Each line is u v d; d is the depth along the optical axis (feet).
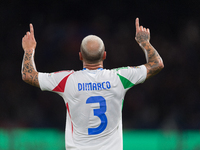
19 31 224.53
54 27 224.12
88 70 34.73
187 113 195.52
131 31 225.35
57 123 190.19
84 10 226.58
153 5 228.43
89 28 225.76
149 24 229.04
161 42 224.94
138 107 192.85
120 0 228.84
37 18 225.97
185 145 121.49
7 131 133.80
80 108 33.91
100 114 33.68
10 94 203.21
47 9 226.38
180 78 208.74
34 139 119.34
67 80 34.32
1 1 223.71
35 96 198.59
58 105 194.49
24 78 34.76
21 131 135.74
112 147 33.88
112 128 34.22
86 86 33.94
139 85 198.90
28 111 195.42
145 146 120.37
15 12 224.74
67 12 227.40
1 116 194.39
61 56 215.72
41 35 222.07
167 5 228.63
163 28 228.22
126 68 35.32
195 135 134.00
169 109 196.85
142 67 35.29
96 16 228.63
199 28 225.76
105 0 229.04
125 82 34.55
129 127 185.06
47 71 213.25
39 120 191.62
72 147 34.30
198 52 218.79
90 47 34.19
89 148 33.68
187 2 225.97
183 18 227.20
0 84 208.13
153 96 198.49
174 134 130.52
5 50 220.84
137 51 217.15
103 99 33.83
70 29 223.92
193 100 200.95
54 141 116.78
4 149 116.16
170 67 213.25
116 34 224.33
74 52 215.92
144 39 37.35
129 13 229.66
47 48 217.56
